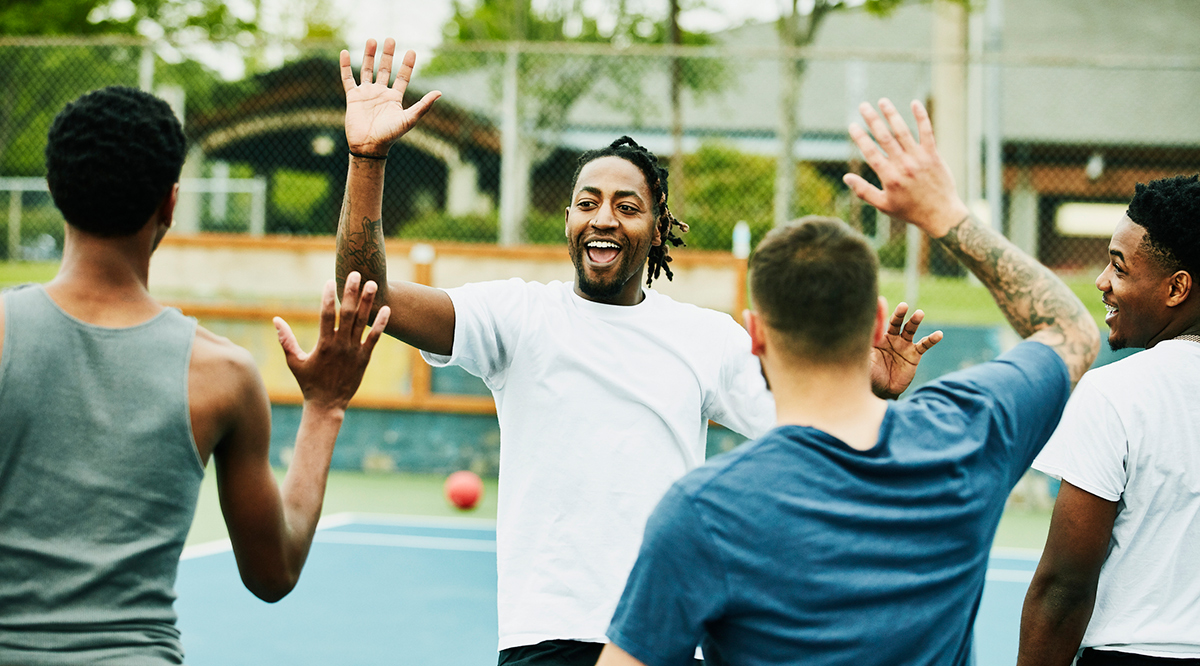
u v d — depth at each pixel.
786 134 11.40
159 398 1.66
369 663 4.63
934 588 1.53
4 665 1.55
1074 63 8.59
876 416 1.61
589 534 2.31
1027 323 1.84
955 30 13.48
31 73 10.93
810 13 13.52
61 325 1.64
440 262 9.90
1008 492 1.67
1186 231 2.12
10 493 1.60
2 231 11.50
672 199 11.38
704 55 8.98
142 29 15.25
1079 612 2.12
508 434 2.45
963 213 1.82
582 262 2.53
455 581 6.22
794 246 1.59
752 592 1.47
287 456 9.95
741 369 2.55
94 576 1.59
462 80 12.04
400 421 10.10
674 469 2.40
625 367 2.43
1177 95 17.75
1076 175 17.44
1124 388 2.11
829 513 1.50
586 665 2.25
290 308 9.96
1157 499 2.07
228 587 5.88
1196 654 2.01
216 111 13.77
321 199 14.54
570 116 12.09
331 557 6.80
